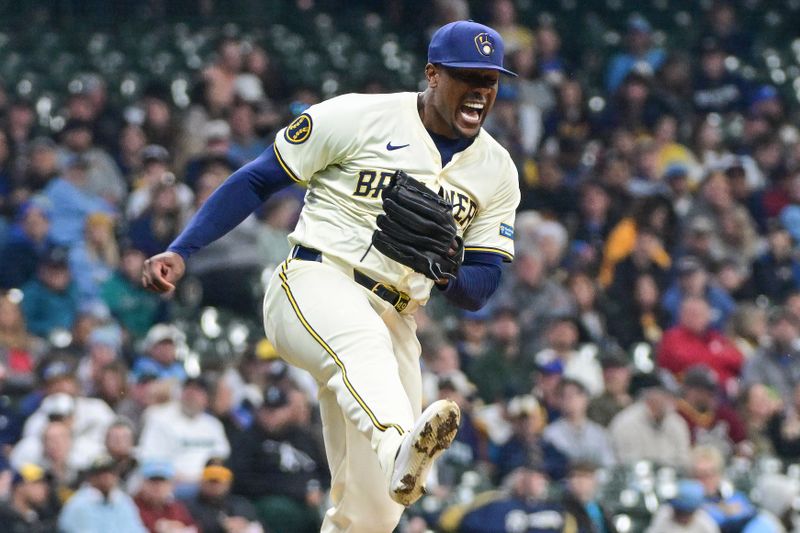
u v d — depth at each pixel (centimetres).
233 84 5128
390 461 1556
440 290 1731
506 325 3925
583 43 6138
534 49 5847
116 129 4741
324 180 1714
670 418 3609
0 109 4791
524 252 4241
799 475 3616
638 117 5503
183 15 5928
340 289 1681
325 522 1861
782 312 4103
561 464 3428
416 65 5950
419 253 1614
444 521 3141
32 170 4344
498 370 3834
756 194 5184
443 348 3700
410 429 1586
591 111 5556
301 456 3183
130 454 3038
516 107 5331
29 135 4941
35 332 3888
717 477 3359
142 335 3969
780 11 6538
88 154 4528
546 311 4178
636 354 4188
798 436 3844
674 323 4450
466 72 1655
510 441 3412
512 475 3234
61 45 5616
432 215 1608
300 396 3222
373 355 1638
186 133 4741
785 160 5406
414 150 1689
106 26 5788
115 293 3975
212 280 4016
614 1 6394
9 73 5341
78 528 2853
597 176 4909
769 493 3462
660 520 3269
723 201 4881
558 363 3878
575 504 3177
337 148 1689
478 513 3127
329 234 1698
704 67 5947
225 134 4419
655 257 4572
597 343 4156
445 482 3316
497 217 1769
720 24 6350
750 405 3831
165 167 4459
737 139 5653
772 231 4928
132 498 2972
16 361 3631
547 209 4728
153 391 3312
